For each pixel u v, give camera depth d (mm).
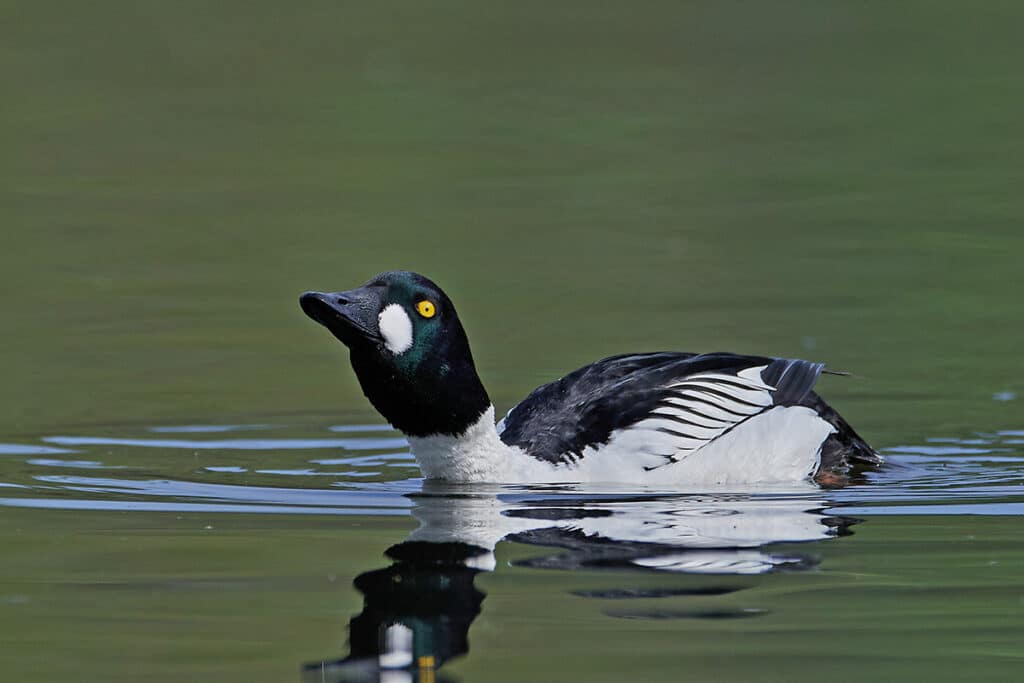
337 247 19203
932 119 24312
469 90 26250
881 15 29812
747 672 7238
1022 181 21406
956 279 17703
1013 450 12305
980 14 29312
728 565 8852
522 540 9391
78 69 26625
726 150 23297
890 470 11570
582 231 19859
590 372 11883
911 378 14445
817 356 15117
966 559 8930
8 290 17688
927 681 7184
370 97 25766
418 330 10508
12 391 14195
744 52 28359
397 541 9414
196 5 30719
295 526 9812
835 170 22188
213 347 15859
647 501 10445
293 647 7594
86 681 7176
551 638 7637
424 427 10812
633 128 24453
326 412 13781
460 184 21922
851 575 8617
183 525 9891
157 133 24000
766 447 11156
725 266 18406
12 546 9359
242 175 22344
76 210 20766
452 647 7523
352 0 31406
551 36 29266
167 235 19781
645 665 7305
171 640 7676
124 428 13109
